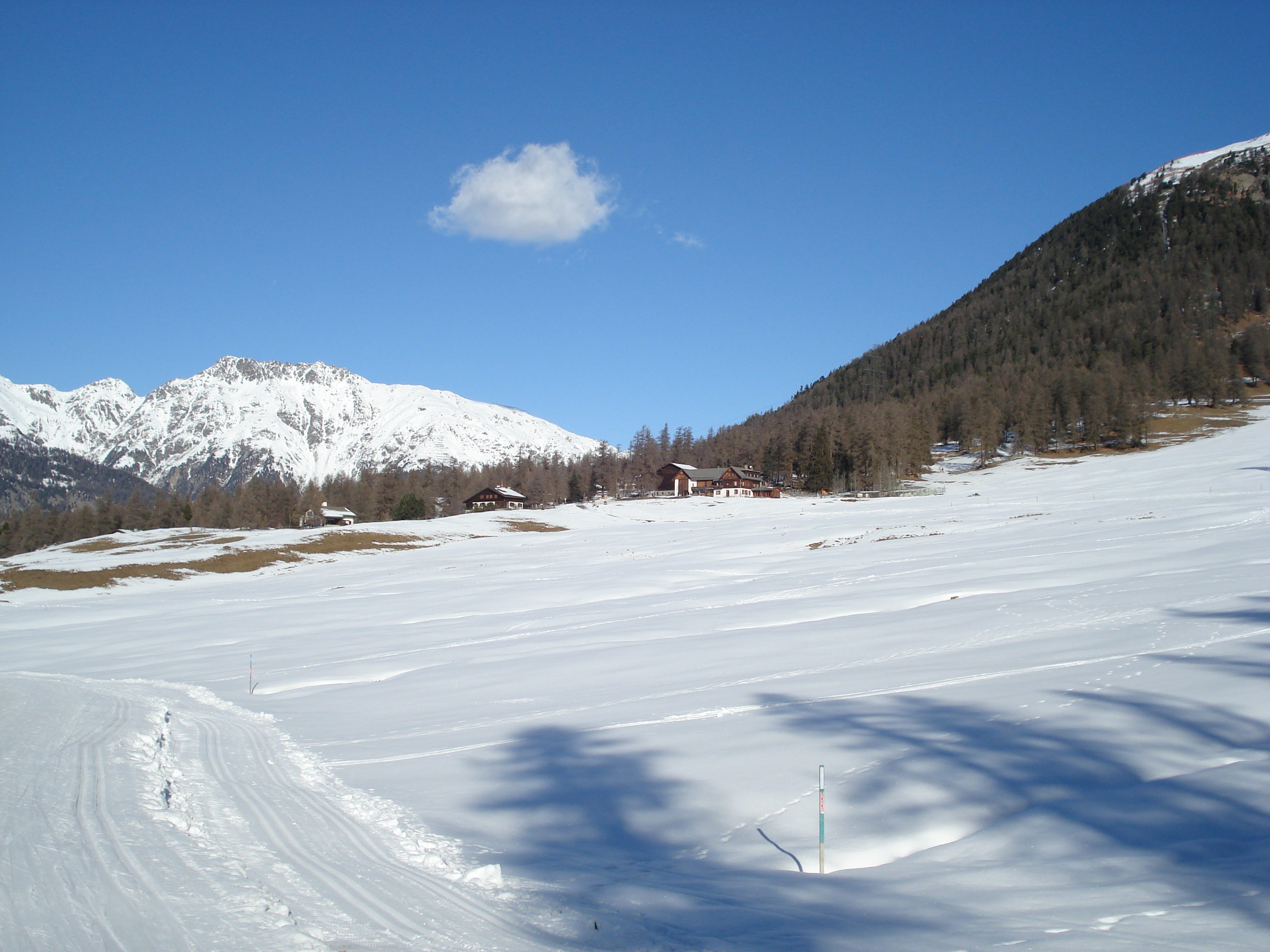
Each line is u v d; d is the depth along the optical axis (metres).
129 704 17.70
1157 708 12.12
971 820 9.12
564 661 21.83
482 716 16.12
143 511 120.44
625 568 47.72
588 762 12.29
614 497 137.88
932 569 34.53
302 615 37.56
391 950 5.94
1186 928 5.94
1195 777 9.38
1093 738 11.16
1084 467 99.12
